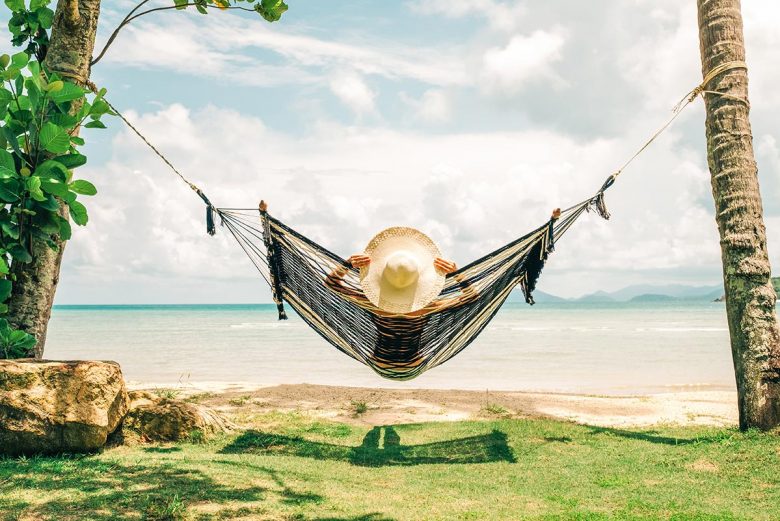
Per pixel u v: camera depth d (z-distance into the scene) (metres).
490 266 6.00
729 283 7.32
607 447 6.93
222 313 105.69
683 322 54.59
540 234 6.06
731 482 5.43
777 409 6.95
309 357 23.61
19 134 6.18
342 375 17.64
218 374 17.72
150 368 19.28
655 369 18.66
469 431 7.86
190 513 4.12
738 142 7.29
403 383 15.85
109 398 6.03
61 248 6.74
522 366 19.62
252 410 9.45
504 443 7.13
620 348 26.55
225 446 6.72
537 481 5.56
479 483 5.47
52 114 6.22
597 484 5.45
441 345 6.32
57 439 5.69
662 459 6.27
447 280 5.95
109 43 6.87
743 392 7.17
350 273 5.88
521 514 4.54
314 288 6.12
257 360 22.28
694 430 7.86
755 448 6.35
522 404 10.40
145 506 4.20
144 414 6.75
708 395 11.81
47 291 6.59
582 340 31.86
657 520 4.41
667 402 10.75
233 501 4.46
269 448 6.77
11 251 6.04
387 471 5.93
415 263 5.69
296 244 5.93
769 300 7.16
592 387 14.80
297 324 56.78
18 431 5.53
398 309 5.74
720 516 4.46
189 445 6.64
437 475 5.78
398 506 4.67
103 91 6.21
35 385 5.67
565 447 6.99
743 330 7.19
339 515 4.32
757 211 7.26
